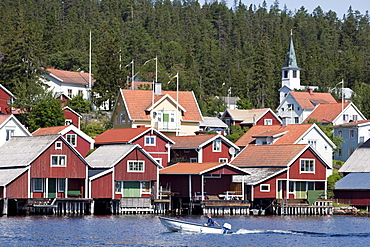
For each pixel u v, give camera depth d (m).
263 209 160.62
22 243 104.62
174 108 199.62
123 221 134.00
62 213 143.38
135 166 150.25
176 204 156.50
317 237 118.25
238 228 127.75
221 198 156.75
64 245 103.88
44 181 144.00
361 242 113.06
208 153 174.00
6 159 146.25
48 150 142.12
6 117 173.12
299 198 162.12
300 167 161.25
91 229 120.81
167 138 173.12
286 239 115.19
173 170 156.12
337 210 163.88
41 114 198.25
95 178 145.50
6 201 137.75
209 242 110.62
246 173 154.75
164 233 118.94
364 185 169.25
